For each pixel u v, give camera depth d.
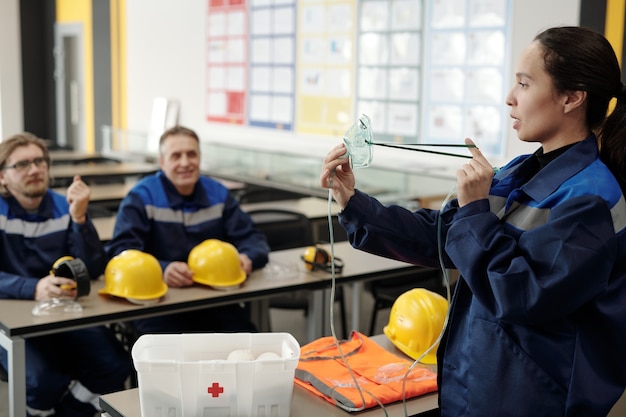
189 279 3.01
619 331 1.42
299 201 4.92
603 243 1.37
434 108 5.42
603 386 1.44
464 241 1.45
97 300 2.81
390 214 1.71
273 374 1.71
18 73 11.03
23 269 3.00
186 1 8.08
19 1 11.08
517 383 1.48
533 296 1.36
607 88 1.45
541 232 1.39
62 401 2.99
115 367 3.02
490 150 5.06
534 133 1.51
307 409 1.85
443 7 5.28
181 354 1.84
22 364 2.53
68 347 3.02
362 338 2.26
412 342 2.25
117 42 9.48
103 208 4.73
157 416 1.69
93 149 10.27
